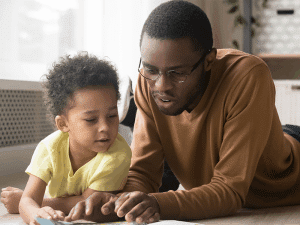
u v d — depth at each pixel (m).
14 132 2.45
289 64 3.78
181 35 0.88
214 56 1.00
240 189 0.97
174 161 1.16
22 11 2.56
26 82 2.43
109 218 0.90
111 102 0.95
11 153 2.32
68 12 2.89
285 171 1.21
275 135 1.10
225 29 3.73
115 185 0.98
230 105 0.99
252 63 1.00
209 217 0.97
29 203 0.89
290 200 1.22
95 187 0.96
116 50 2.91
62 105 0.96
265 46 3.70
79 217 0.83
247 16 3.67
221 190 0.96
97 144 0.94
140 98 1.16
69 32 2.90
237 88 0.98
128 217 0.79
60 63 1.01
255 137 0.98
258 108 0.98
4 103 2.38
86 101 0.92
